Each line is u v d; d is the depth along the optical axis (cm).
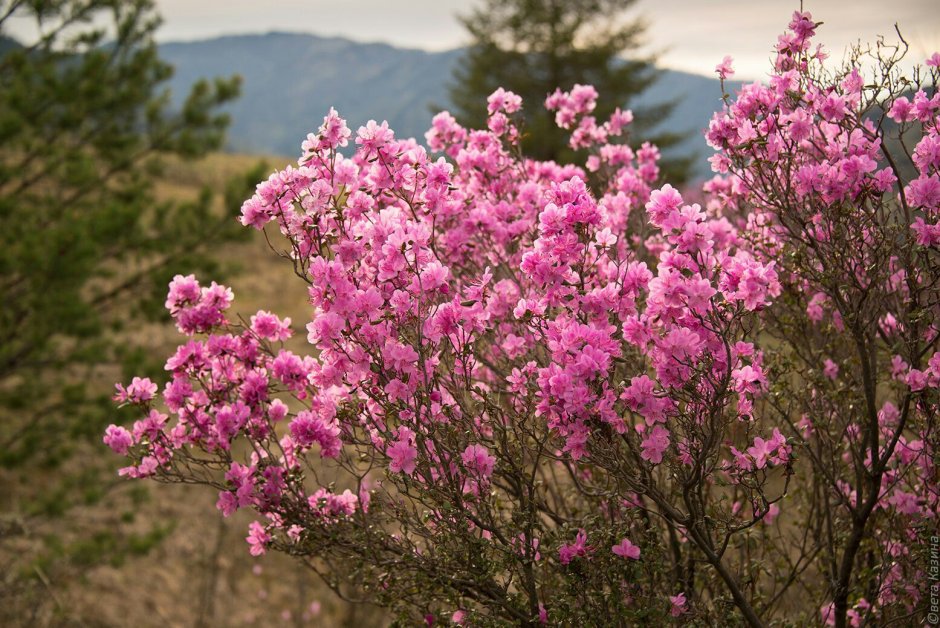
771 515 397
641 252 401
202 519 1082
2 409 836
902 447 343
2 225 744
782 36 318
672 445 270
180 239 820
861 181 297
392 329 286
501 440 291
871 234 303
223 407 314
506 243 358
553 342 255
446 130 412
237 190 839
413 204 317
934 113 311
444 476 293
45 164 816
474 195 382
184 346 315
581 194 269
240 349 319
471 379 313
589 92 466
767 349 360
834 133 334
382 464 298
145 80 866
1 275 721
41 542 900
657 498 267
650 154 450
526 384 290
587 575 288
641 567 284
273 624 911
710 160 339
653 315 255
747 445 291
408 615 309
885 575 323
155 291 810
